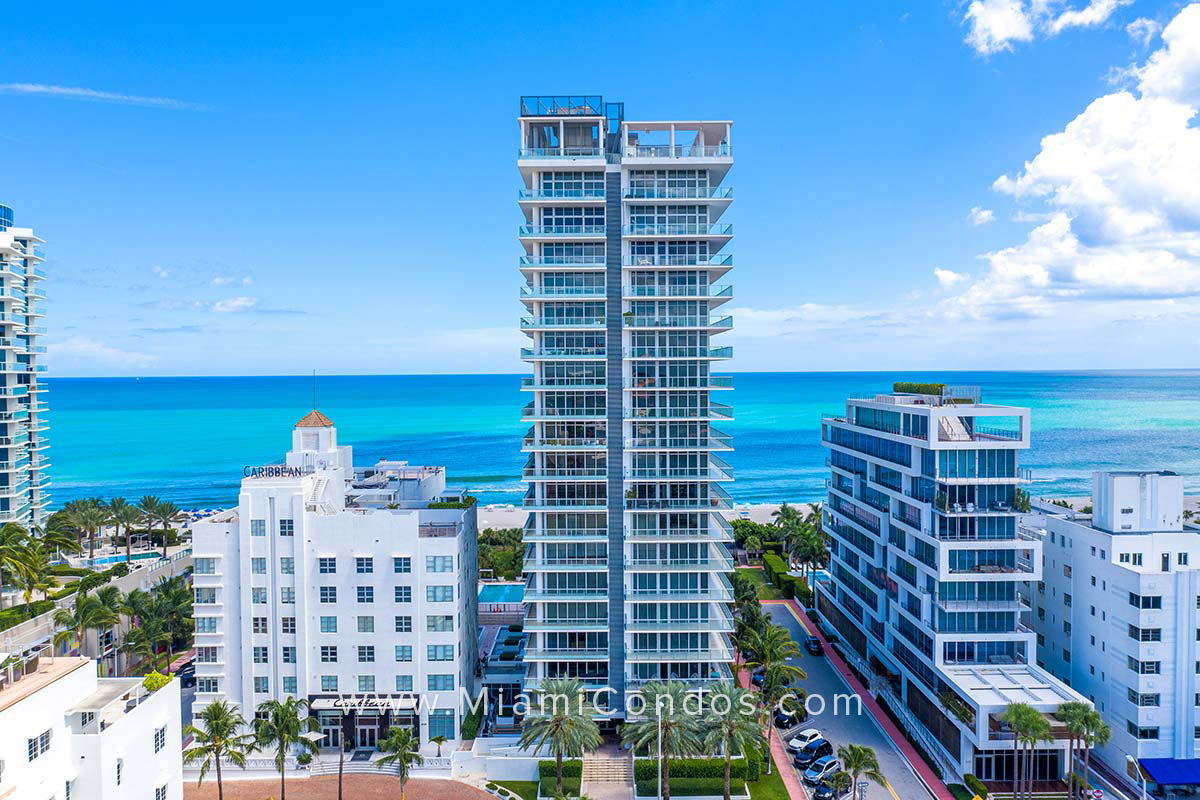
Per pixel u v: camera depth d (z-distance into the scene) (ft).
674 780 218.79
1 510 362.12
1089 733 201.26
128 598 287.28
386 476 346.33
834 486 350.23
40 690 132.87
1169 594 220.02
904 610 267.39
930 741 239.71
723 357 249.14
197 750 195.83
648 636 247.09
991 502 245.65
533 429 255.29
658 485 249.96
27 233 387.96
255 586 243.60
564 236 248.11
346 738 248.52
